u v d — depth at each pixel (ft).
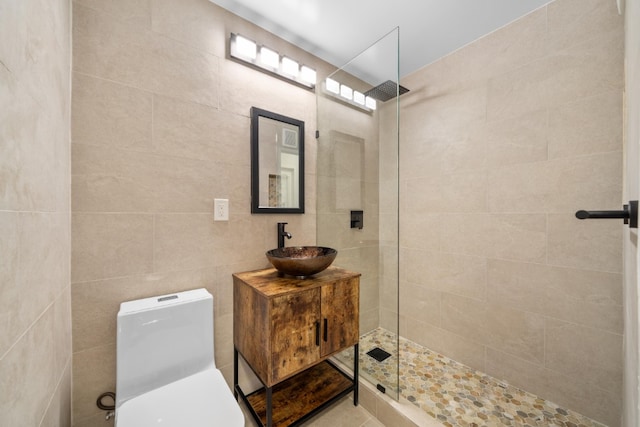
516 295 4.91
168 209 4.00
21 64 1.90
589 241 4.10
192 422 2.78
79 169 3.31
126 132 3.64
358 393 4.85
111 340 3.55
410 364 5.72
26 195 2.00
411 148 6.70
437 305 6.18
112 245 3.55
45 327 2.39
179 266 4.11
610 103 3.91
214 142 4.43
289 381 5.09
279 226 5.24
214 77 4.42
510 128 4.96
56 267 2.71
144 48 3.77
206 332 3.91
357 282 4.62
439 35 5.29
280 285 3.99
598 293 4.03
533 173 4.67
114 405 3.56
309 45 5.58
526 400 4.56
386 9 4.57
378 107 4.87
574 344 4.25
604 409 3.98
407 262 6.79
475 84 5.46
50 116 2.53
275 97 5.20
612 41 3.89
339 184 5.76
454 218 5.84
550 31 4.45
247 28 4.81
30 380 2.05
